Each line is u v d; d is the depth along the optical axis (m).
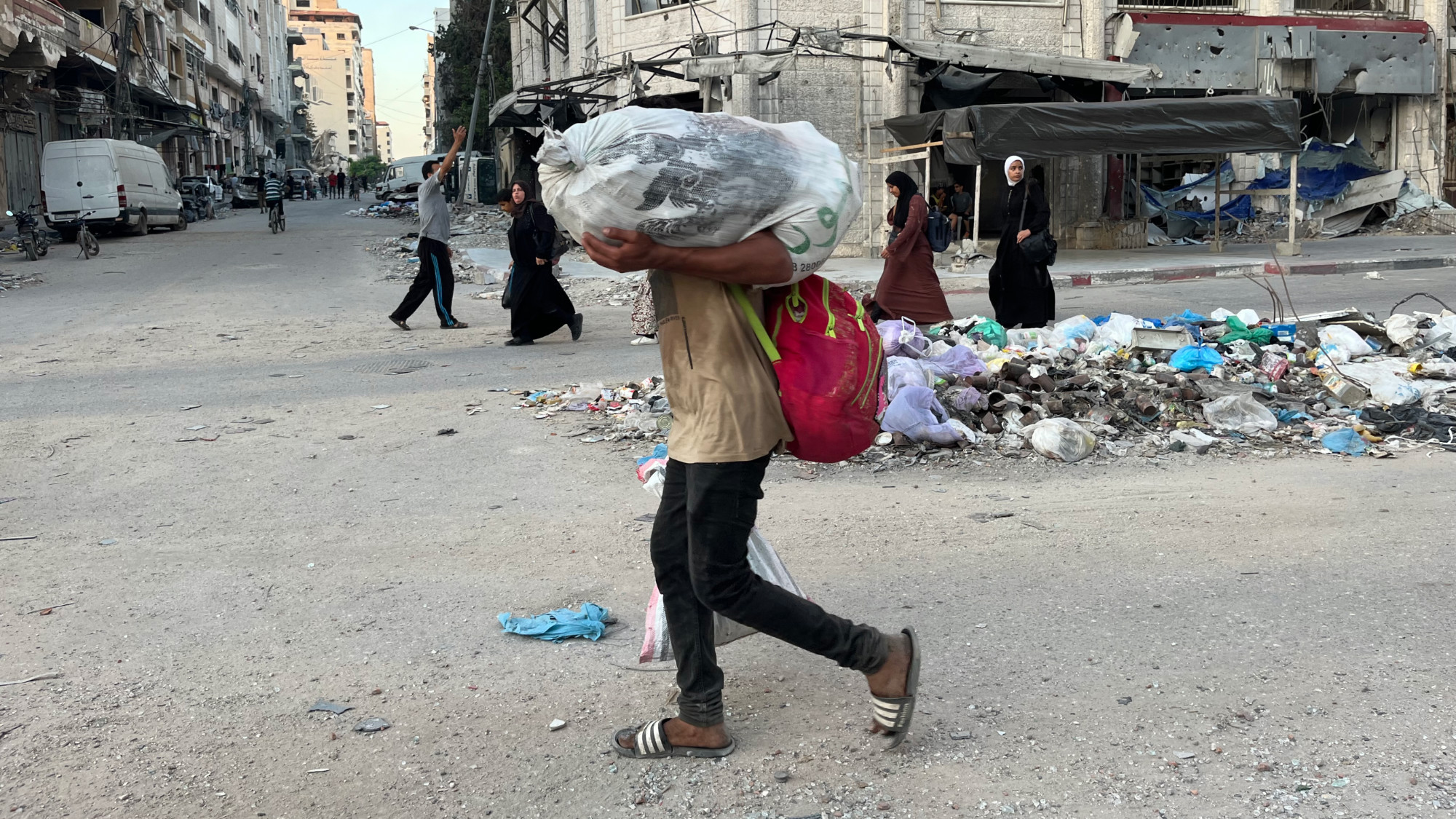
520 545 4.66
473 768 2.80
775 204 2.44
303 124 113.88
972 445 6.11
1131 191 23.53
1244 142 17.41
